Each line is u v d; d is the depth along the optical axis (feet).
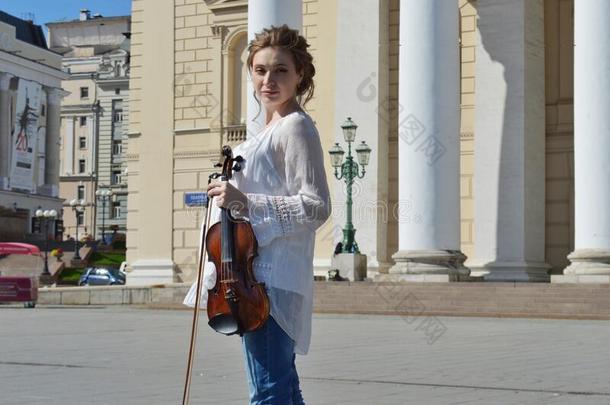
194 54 119.55
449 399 29.50
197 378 34.88
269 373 14.03
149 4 122.52
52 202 318.45
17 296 105.19
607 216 84.48
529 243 98.48
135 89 122.93
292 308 14.14
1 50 297.12
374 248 103.81
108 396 29.84
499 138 99.40
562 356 44.91
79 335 58.54
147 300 110.11
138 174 122.21
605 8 84.84
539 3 101.35
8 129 300.40
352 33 106.83
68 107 372.58
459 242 91.09
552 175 101.45
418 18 89.71
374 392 31.14
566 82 101.55
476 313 82.23
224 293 13.84
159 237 120.37
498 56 99.81
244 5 116.26
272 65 14.87
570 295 80.79
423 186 89.40
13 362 40.78
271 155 14.60
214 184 14.16
